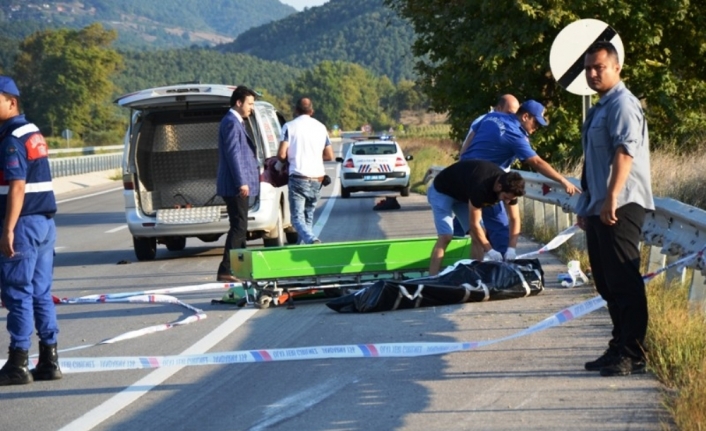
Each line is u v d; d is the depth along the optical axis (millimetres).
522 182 15625
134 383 12289
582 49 18703
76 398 11719
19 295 12391
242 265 17266
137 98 24891
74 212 47188
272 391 11531
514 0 35344
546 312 15281
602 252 11469
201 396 11500
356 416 10359
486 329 14305
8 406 11516
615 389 10844
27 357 12570
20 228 12242
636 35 37781
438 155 79125
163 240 27016
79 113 182750
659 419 9742
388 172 46156
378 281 16547
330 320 15625
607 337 13297
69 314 17906
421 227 31344
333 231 31125
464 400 10742
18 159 11969
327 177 22906
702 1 38844
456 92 39719
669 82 38688
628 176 11320
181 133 27234
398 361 12664
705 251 13117
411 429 9828
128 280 22281
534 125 17703
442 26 39062
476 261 16641
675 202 15867
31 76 187500
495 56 36312
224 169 20250
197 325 15945
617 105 11203
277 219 25641
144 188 26094
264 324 15672
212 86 25188
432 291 16094
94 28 193000
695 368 10820
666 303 13859
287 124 22641
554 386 11102
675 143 38312
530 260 16969
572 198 22641
